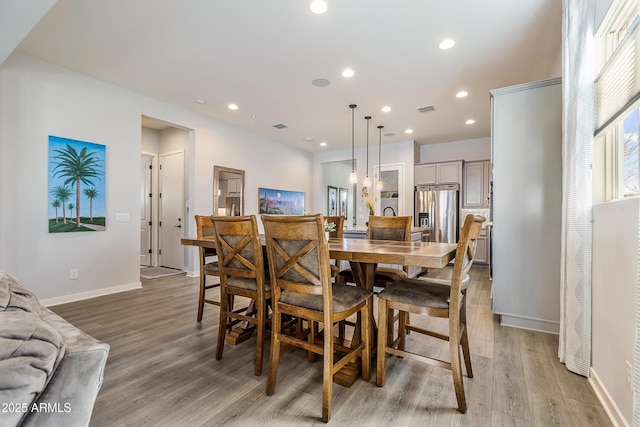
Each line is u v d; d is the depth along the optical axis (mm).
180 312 3105
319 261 1549
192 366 2018
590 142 1857
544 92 2582
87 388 828
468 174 6227
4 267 2979
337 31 2654
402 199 6582
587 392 1714
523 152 2652
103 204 3707
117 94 3822
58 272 3350
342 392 1724
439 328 2738
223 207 5270
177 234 5516
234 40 2797
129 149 3955
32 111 3143
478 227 1772
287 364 2064
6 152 2984
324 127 5555
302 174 7395
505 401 1636
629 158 1640
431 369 1992
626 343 1385
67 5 2334
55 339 803
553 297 2562
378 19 2486
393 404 1613
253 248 1910
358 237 4320
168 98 4219
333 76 3498
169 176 5652
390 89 3838
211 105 4469
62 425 791
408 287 1829
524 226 2654
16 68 3037
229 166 5391
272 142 6414
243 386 1784
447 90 3857
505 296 2734
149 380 1841
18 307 923
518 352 2211
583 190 1864
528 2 2279
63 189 3367
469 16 2443
